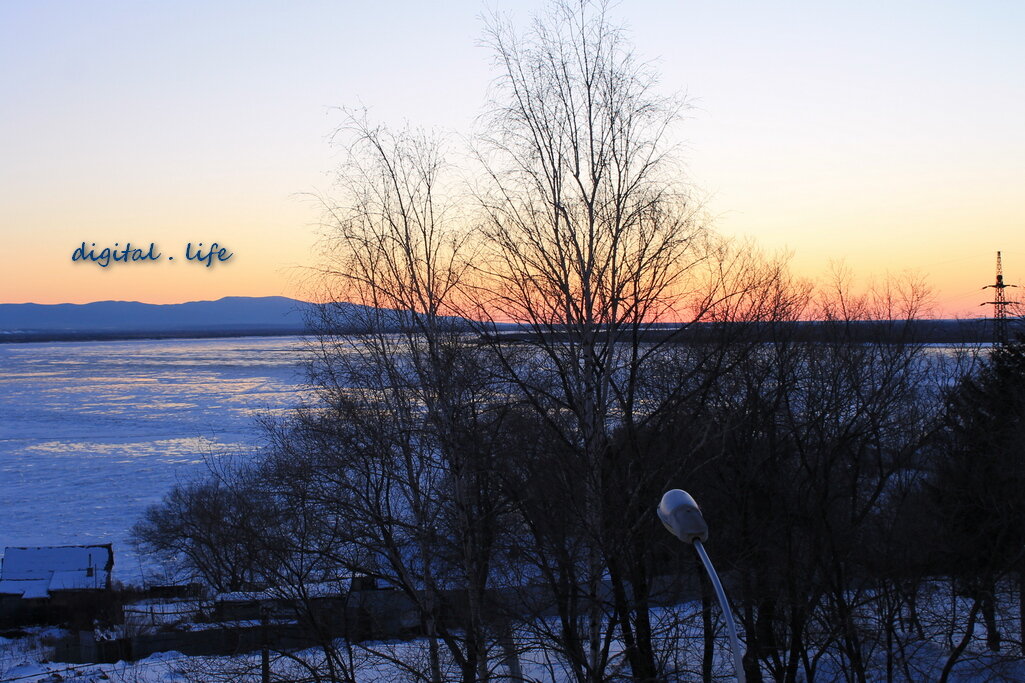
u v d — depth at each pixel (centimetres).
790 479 1975
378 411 1764
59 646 3161
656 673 1612
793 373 1967
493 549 1758
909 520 2122
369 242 1745
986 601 2155
